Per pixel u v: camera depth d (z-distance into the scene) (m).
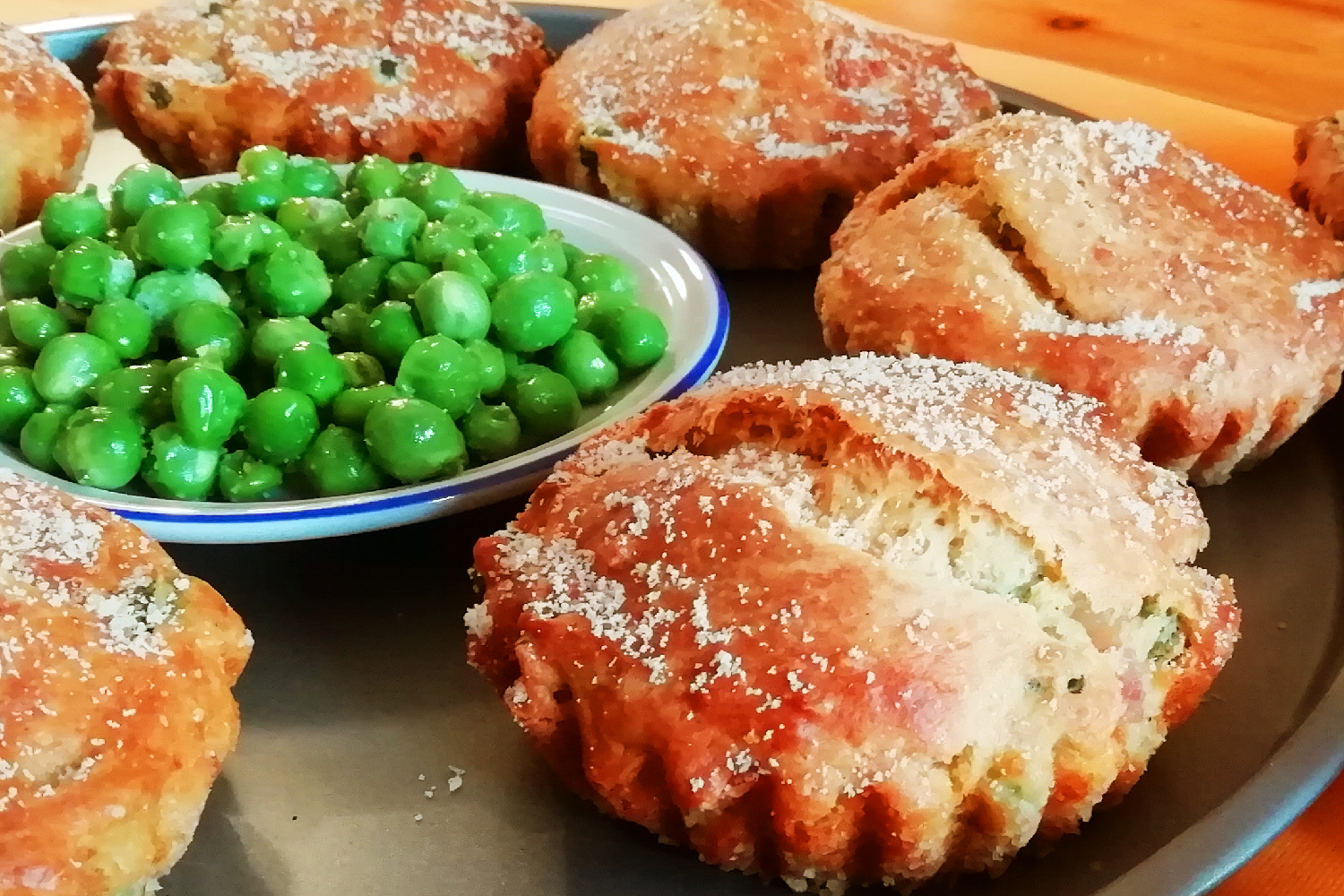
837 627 0.23
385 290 0.28
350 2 0.33
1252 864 0.23
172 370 0.27
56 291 0.28
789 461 0.24
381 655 0.26
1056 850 0.23
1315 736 0.23
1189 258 0.27
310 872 0.23
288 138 0.32
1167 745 0.24
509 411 0.27
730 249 0.32
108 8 0.38
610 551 0.24
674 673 0.23
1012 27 0.38
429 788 0.24
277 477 0.26
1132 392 0.26
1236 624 0.24
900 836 0.23
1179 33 0.38
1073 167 0.28
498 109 0.33
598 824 0.24
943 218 0.28
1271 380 0.27
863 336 0.28
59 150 0.32
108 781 0.22
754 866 0.23
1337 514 0.27
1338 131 0.30
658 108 0.31
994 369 0.26
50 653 0.23
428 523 0.27
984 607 0.23
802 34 0.31
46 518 0.24
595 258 0.30
